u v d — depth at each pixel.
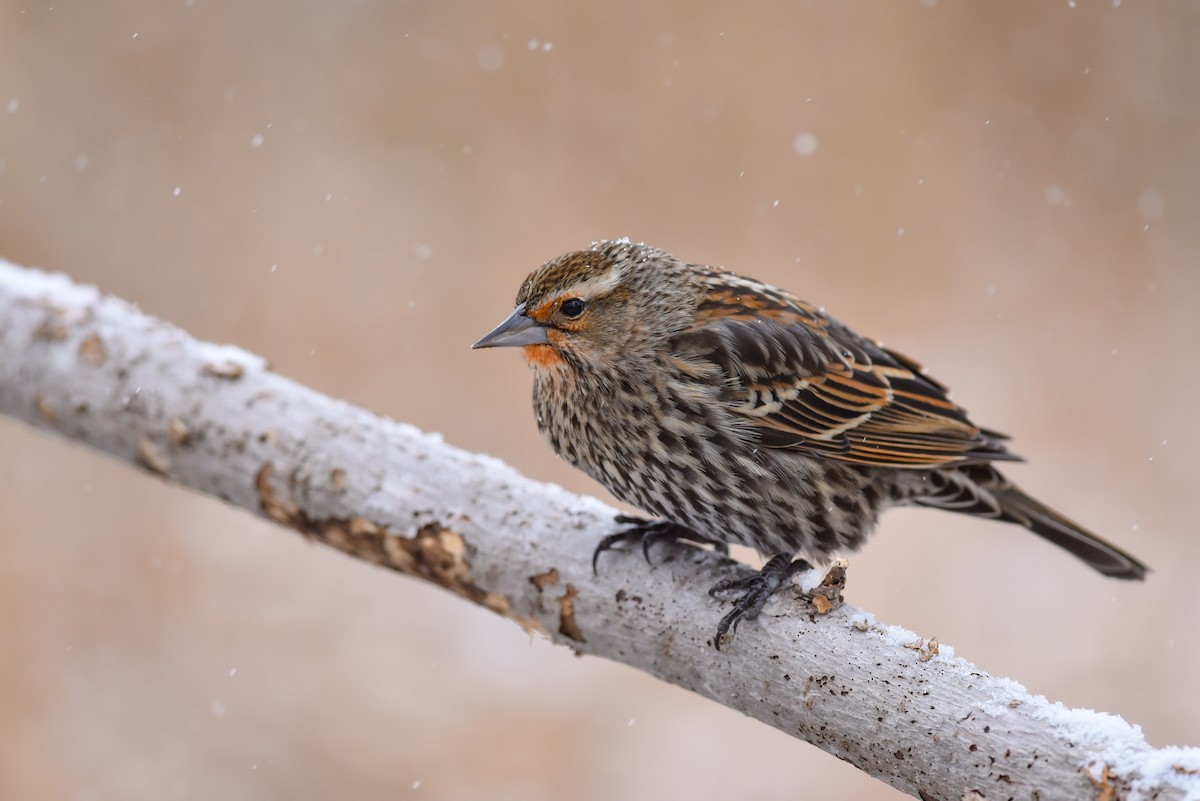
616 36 15.53
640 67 15.45
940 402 7.51
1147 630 11.80
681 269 7.39
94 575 12.20
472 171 15.02
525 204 14.82
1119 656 11.55
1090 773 4.70
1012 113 15.57
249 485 6.86
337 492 6.63
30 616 11.74
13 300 7.43
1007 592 12.02
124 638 11.81
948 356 14.48
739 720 11.61
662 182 15.11
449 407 13.53
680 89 15.37
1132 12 15.67
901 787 5.22
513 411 13.53
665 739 11.50
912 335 14.68
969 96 15.55
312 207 14.72
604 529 6.29
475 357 13.91
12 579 11.91
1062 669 11.44
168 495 12.87
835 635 5.48
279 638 12.00
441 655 12.08
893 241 15.09
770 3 15.52
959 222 15.14
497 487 6.52
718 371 6.96
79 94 15.06
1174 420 13.76
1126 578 7.95
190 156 15.02
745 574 5.94
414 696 11.68
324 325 14.02
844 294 14.88
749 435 6.98
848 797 11.04
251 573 12.50
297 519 6.81
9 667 11.44
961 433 7.41
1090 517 12.92
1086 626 11.81
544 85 15.45
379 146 15.23
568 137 15.27
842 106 15.45
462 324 14.09
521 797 11.15
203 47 15.45
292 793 11.01
